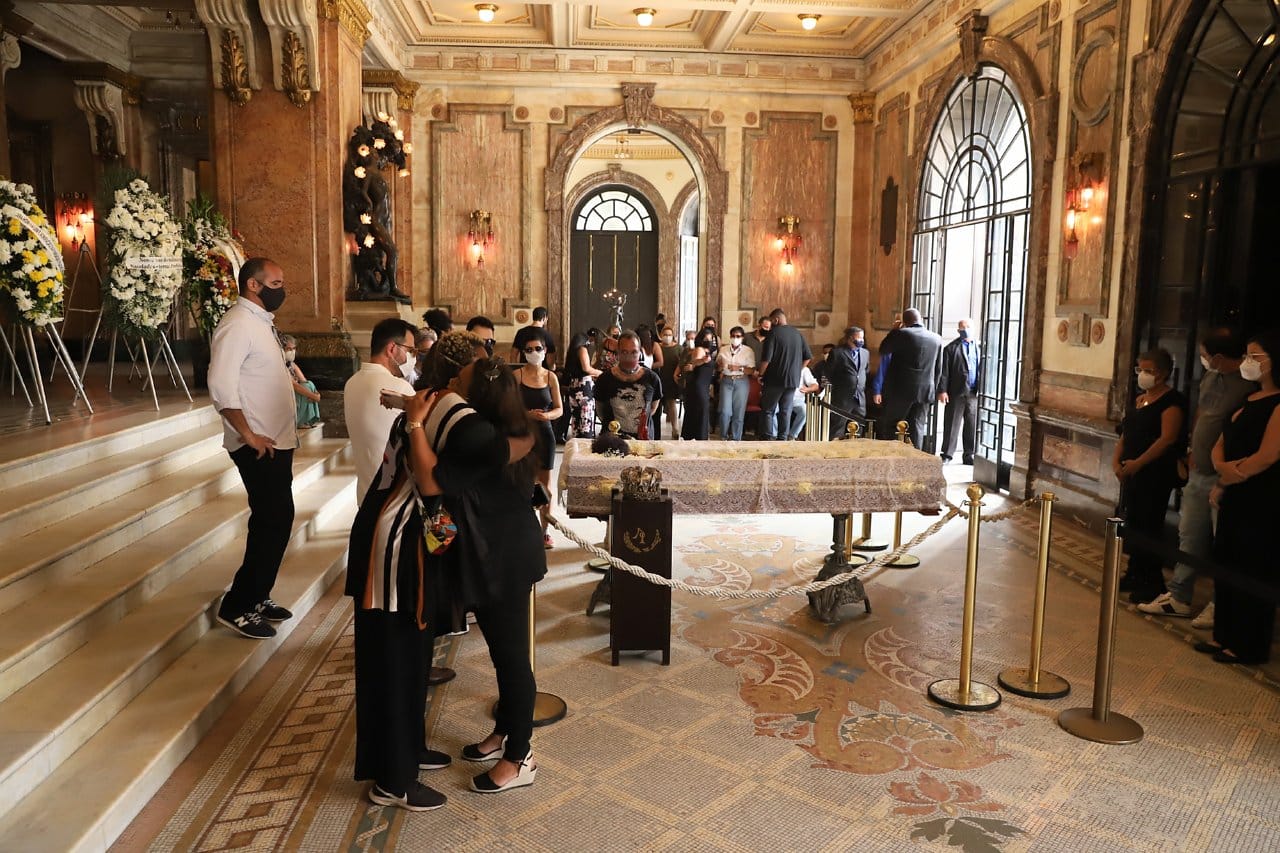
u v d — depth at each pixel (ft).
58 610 12.34
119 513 15.61
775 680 14.37
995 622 17.01
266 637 14.37
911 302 37.65
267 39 27.27
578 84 41.70
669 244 61.57
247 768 11.21
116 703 11.46
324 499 21.89
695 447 18.15
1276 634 16.58
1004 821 10.39
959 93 33.19
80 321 39.09
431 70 41.19
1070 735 12.57
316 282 28.48
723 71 41.98
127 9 36.78
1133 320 22.12
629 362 24.71
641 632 14.87
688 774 11.40
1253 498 14.78
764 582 19.47
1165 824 10.37
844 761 11.77
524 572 10.65
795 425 33.88
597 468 16.30
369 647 10.29
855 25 39.11
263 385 13.87
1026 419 27.48
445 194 42.06
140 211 20.74
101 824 9.19
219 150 27.94
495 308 42.83
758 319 43.47
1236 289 19.43
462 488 10.07
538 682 14.20
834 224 43.29
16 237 17.92
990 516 13.70
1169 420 17.56
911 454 17.51
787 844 9.91
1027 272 27.91
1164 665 15.02
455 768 11.47
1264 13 18.37
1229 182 19.48
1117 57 23.13
